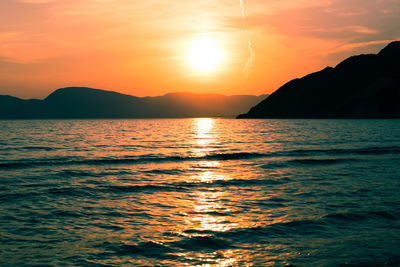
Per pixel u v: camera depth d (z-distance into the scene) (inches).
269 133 3506.4
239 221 535.2
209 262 381.4
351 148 1795.0
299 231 485.1
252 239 454.6
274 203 647.8
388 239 451.2
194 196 713.6
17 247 420.5
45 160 1310.3
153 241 446.0
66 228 497.4
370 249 416.8
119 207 621.3
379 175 967.0
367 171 1043.3
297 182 865.5
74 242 440.8
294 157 1422.2
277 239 453.7
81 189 768.3
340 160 1301.7
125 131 4097.0
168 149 1818.4
